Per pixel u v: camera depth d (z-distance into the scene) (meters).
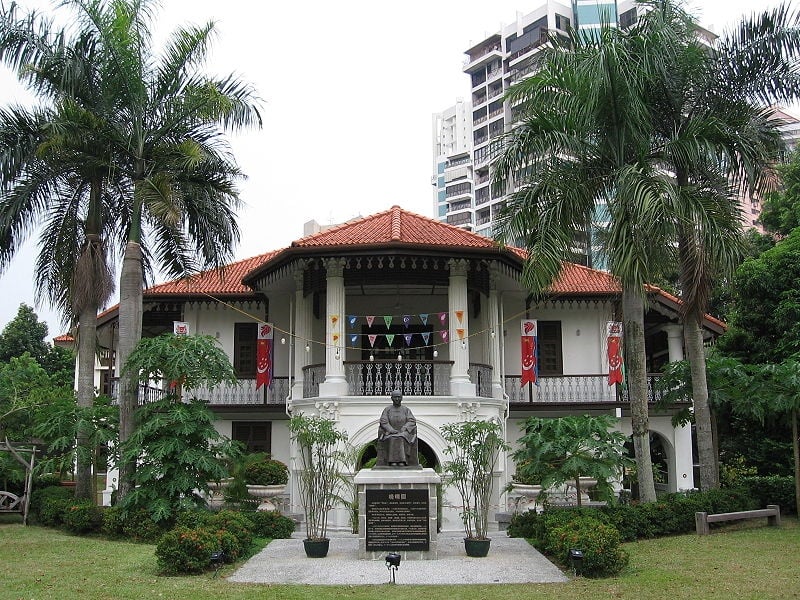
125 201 19.14
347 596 10.26
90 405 18.00
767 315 22.62
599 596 10.20
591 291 22.91
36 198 18.08
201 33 18.11
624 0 65.06
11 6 17.12
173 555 11.76
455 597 10.20
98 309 18.70
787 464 21.61
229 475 17.38
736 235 16.28
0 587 10.78
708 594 10.16
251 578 11.54
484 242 19.41
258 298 23.19
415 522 13.18
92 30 17.56
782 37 16.42
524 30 73.94
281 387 22.39
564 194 16.02
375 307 22.48
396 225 19.25
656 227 14.73
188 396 22.23
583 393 23.02
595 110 15.92
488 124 79.00
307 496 16.34
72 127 16.73
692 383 18.02
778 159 17.12
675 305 22.88
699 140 15.84
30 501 18.55
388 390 18.67
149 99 17.95
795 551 13.36
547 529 13.91
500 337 21.64
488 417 18.84
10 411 19.48
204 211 18.11
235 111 18.31
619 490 20.05
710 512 16.19
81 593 10.41
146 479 15.02
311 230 31.61
